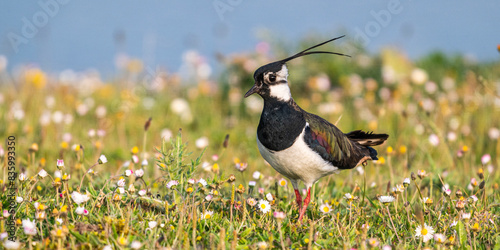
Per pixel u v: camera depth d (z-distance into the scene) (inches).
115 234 288.2
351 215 346.6
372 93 757.3
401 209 362.9
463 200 337.4
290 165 352.2
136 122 661.9
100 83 863.7
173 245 290.2
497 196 407.5
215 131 648.4
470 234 323.6
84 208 318.7
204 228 318.3
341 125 661.3
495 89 708.0
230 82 769.6
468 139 588.7
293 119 347.9
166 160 353.1
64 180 328.5
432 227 329.4
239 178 464.1
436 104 700.7
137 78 812.0
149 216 322.3
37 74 713.6
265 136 352.2
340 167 370.0
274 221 335.6
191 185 343.0
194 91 767.1
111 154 534.3
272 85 351.9
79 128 616.1
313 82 756.0
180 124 676.7
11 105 636.7
